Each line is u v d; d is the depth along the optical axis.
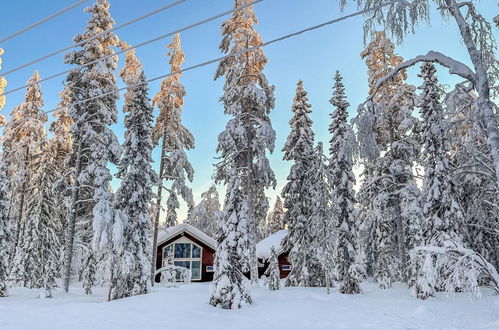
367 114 11.58
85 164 23.44
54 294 19.81
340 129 22.56
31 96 31.12
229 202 16.59
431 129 19.23
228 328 11.23
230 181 17.14
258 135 21.66
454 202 18.33
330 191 21.88
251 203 22.78
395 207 23.27
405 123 21.27
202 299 16.64
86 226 24.22
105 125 23.52
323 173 21.23
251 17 23.70
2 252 19.70
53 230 27.72
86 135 21.91
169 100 26.41
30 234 26.39
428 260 10.70
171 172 25.95
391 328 11.23
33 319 12.01
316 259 24.81
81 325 11.14
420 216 19.97
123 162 20.19
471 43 10.21
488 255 20.30
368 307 15.30
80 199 23.36
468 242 18.69
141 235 19.62
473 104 11.25
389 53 23.47
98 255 20.92
